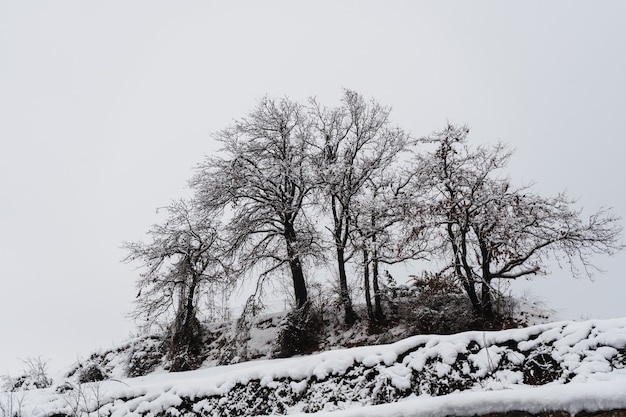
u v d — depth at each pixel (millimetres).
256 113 22766
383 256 19562
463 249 17531
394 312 19891
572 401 4738
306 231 21766
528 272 17500
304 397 9211
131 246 21828
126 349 21109
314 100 22984
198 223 21891
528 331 8852
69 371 19781
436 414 5012
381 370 9070
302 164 21531
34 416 10266
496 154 19125
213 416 9531
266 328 20672
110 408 10141
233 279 20766
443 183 18391
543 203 18031
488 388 8141
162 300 21016
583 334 8297
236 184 21578
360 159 22031
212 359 19672
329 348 18328
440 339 9266
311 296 20734
